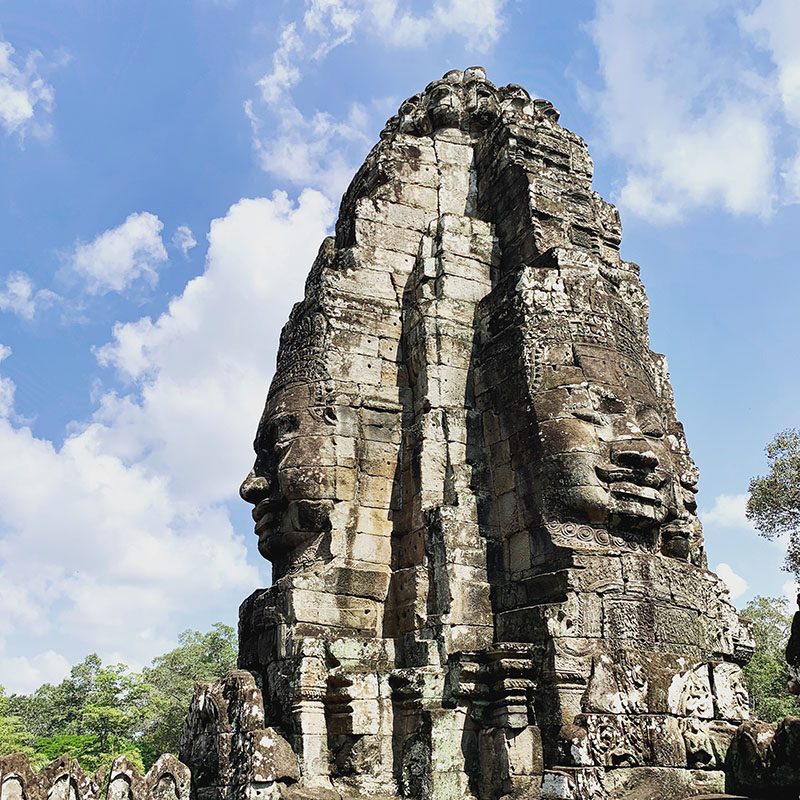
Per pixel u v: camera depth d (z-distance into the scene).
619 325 11.05
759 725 7.62
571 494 9.70
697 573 10.23
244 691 9.93
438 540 10.46
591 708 8.10
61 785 9.16
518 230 12.54
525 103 14.35
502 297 11.49
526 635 9.45
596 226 12.97
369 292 12.54
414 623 10.34
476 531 10.56
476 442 11.34
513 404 10.79
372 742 9.70
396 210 13.26
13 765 8.92
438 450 11.23
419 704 9.58
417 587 10.43
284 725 10.02
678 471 12.30
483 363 11.62
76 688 66.94
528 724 9.06
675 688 8.61
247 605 11.85
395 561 11.20
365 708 9.80
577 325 10.74
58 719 62.00
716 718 8.77
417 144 13.88
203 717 10.42
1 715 49.94
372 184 13.66
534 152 13.20
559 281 11.09
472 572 10.28
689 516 11.99
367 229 12.95
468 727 9.48
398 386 12.15
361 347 12.14
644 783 7.84
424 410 11.48
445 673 9.73
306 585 10.50
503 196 13.10
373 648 10.27
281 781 9.15
